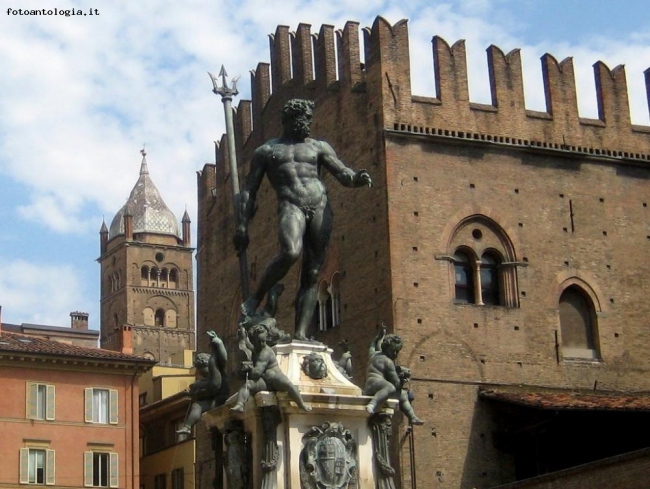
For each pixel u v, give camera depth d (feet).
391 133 161.58
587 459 151.02
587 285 167.84
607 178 173.68
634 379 166.81
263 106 195.00
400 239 158.51
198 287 213.46
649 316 170.81
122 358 224.94
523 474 154.71
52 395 218.18
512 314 161.89
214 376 47.26
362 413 45.19
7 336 226.79
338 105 172.96
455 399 155.22
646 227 174.50
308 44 184.14
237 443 45.27
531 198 168.04
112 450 221.46
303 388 45.14
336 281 169.78
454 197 163.32
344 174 50.11
